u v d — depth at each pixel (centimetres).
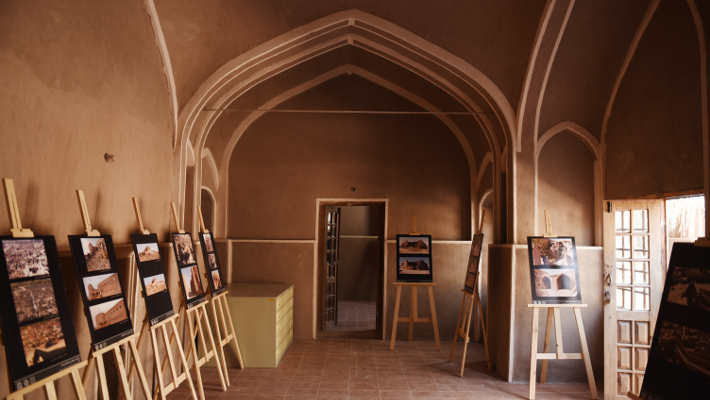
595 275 566
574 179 583
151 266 407
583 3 459
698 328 291
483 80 563
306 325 770
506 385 550
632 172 505
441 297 767
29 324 252
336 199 780
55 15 318
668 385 302
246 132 785
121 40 408
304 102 780
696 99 398
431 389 534
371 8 525
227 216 780
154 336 388
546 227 539
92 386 381
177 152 540
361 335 793
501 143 634
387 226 777
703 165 373
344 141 784
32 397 303
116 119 409
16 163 284
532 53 507
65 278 342
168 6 445
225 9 482
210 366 609
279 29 525
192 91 544
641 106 488
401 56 602
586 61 520
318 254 789
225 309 612
